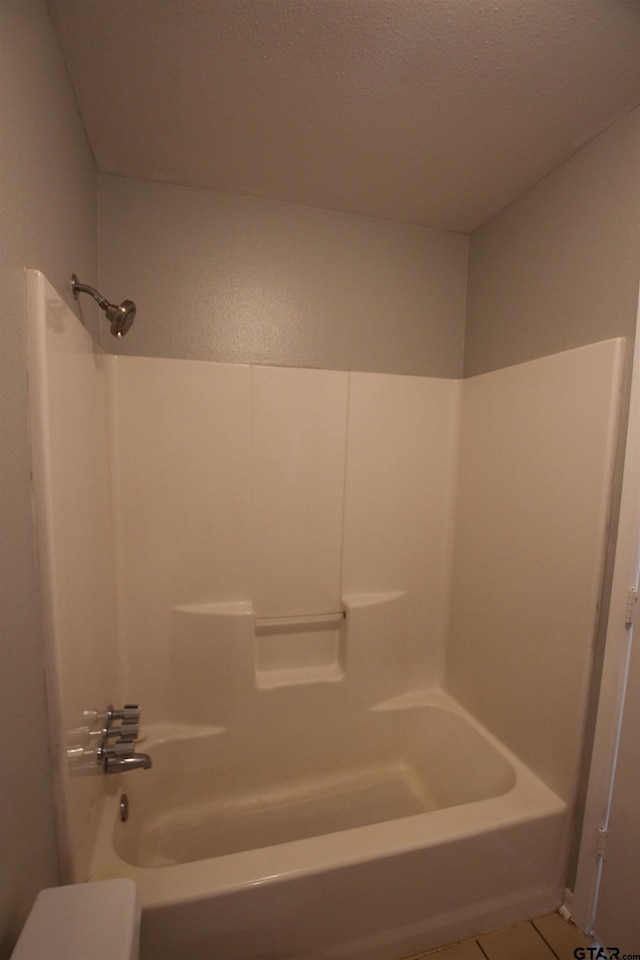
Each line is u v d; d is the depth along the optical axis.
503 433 1.46
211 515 1.53
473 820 1.11
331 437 1.62
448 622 1.77
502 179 1.37
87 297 1.21
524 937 1.14
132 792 1.37
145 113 1.12
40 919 0.58
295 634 1.67
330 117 1.12
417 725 1.72
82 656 0.92
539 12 0.84
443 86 1.01
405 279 1.69
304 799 1.57
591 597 1.11
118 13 0.84
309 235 1.58
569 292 1.24
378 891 1.02
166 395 1.46
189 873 0.94
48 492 0.71
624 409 1.06
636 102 1.04
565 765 1.18
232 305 1.52
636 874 1.02
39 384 0.69
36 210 0.76
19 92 0.68
